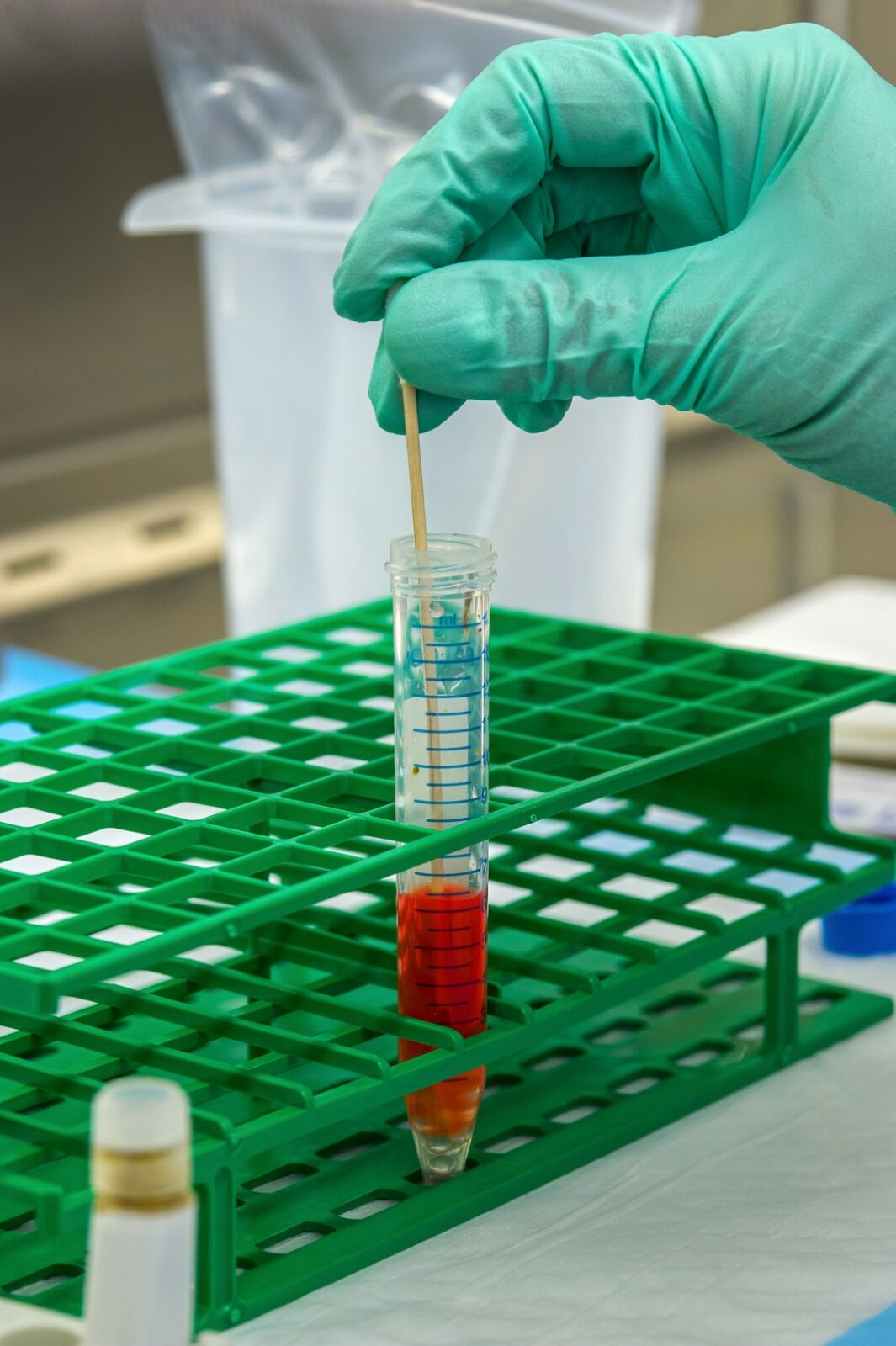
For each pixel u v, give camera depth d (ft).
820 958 3.00
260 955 2.42
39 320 7.02
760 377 2.46
